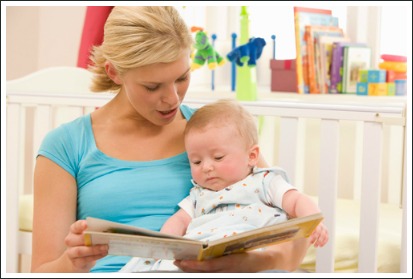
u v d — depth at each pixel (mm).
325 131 1911
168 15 1484
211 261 1363
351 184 2750
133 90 1511
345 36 2852
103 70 1666
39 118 2264
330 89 2752
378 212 1862
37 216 1538
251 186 1587
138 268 1513
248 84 2217
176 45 1466
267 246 1393
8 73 3160
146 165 1600
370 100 2619
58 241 1515
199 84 3139
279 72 2844
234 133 1597
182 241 1256
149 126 1643
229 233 1496
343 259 2021
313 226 1311
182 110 1720
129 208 1563
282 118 1971
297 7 2725
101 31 2768
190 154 1609
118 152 1608
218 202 1570
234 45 2918
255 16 3033
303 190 2787
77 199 1594
